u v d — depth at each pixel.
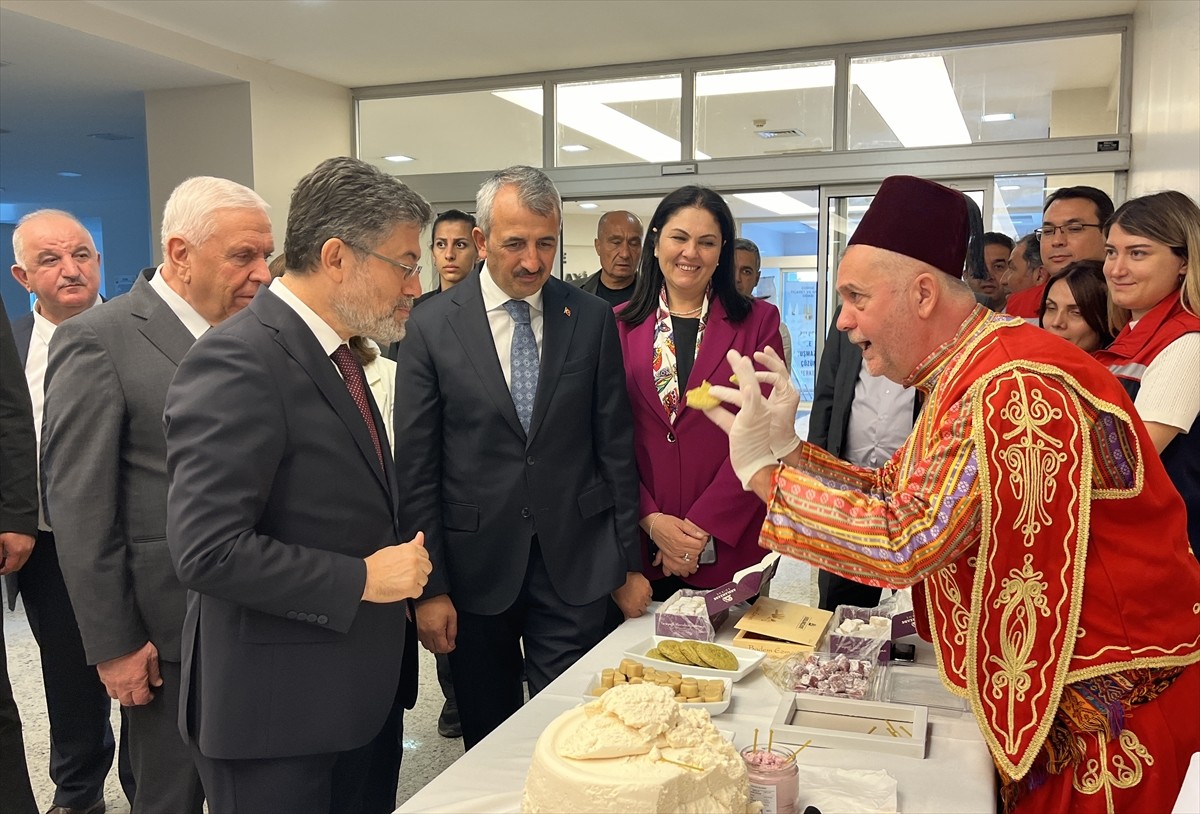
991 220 5.67
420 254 1.47
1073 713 1.29
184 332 1.84
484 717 2.12
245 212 1.81
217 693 1.34
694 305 2.33
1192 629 1.31
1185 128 3.34
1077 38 5.38
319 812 1.43
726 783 1.09
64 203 11.43
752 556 2.27
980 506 1.24
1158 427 1.89
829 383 2.89
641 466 2.29
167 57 5.57
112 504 1.76
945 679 1.33
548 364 2.04
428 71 6.57
